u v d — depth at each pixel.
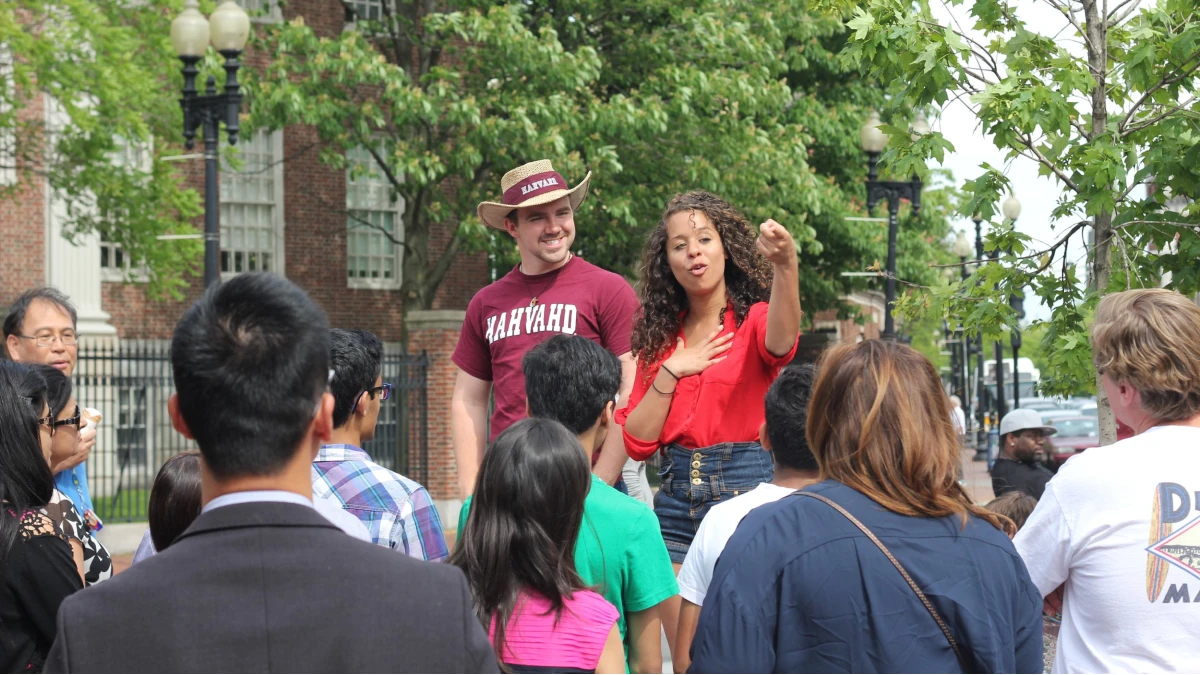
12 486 3.26
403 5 20.19
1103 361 2.91
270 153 23.89
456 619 1.84
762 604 2.40
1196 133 5.70
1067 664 2.80
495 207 4.80
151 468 19.89
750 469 3.97
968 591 2.38
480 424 4.96
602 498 3.41
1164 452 2.73
